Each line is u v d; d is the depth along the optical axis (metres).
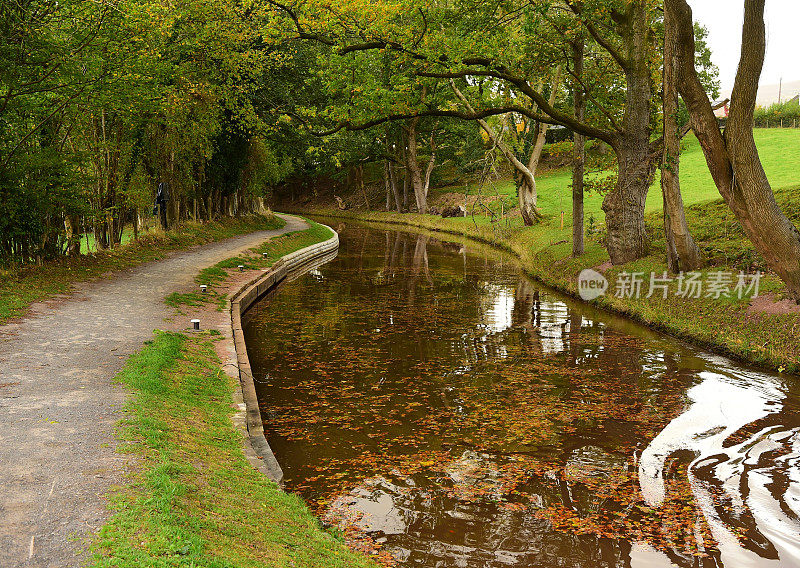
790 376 12.07
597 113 23.17
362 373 12.38
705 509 6.98
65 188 16.28
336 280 25.25
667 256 18.92
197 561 4.24
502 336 15.61
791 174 31.12
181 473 5.85
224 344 11.95
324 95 35.66
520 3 19.48
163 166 26.84
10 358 9.10
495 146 34.09
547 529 6.57
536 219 37.50
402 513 6.91
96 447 6.09
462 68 19.95
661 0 20.09
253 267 23.48
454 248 38.41
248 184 40.12
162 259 22.44
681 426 9.53
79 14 15.24
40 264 16.42
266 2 19.98
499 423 9.74
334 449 8.72
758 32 13.14
